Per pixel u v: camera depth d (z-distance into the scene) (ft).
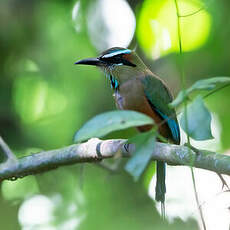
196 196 18.31
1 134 42.55
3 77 44.19
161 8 41.91
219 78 17.24
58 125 43.91
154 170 40.24
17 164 27.09
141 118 16.55
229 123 42.47
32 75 45.42
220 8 42.22
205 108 17.17
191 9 41.63
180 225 33.22
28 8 44.68
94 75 45.83
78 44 46.42
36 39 45.50
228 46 43.29
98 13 45.62
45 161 26.58
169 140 32.45
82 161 25.94
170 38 42.60
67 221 36.35
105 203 37.19
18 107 44.37
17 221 38.37
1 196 39.91
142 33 42.73
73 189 40.06
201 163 20.01
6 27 43.91
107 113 16.67
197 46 43.45
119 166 32.78
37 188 41.06
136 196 38.60
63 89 45.88
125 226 33.27
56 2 45.39
